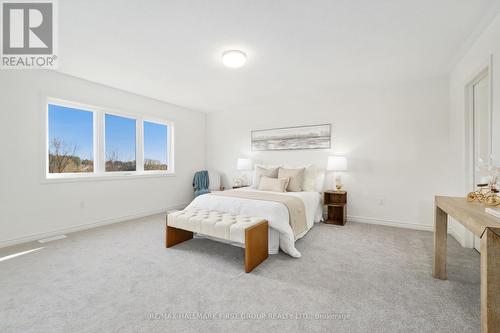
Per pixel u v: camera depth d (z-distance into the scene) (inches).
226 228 85.0
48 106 123.6
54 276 76.3
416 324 53.6
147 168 173.2
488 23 78.5
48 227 118.1
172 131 189.2
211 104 188.7
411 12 72.6
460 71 107.6
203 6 69.3
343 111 152.4
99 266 83.7
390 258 90.7
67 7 69.4
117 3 67.9
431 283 71.7
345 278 75.1
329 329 52.2
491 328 38.8
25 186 110.7
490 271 39.2
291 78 130.1
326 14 73.4
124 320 55.1
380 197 141.5
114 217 146.5
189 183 202.2
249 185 189.9
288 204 104.3
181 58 104.2
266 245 91.1
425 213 129.9
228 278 75.3
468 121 101.7
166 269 81.5
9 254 94.8
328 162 144.0
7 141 105.6
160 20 76.1
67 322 54.3
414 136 132.6
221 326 53.3
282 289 68.8
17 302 62.0
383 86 140.8
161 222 146.3
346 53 100.0
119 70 117.9
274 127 178.9
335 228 132.8
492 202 57.3
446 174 124.5
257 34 84.9
